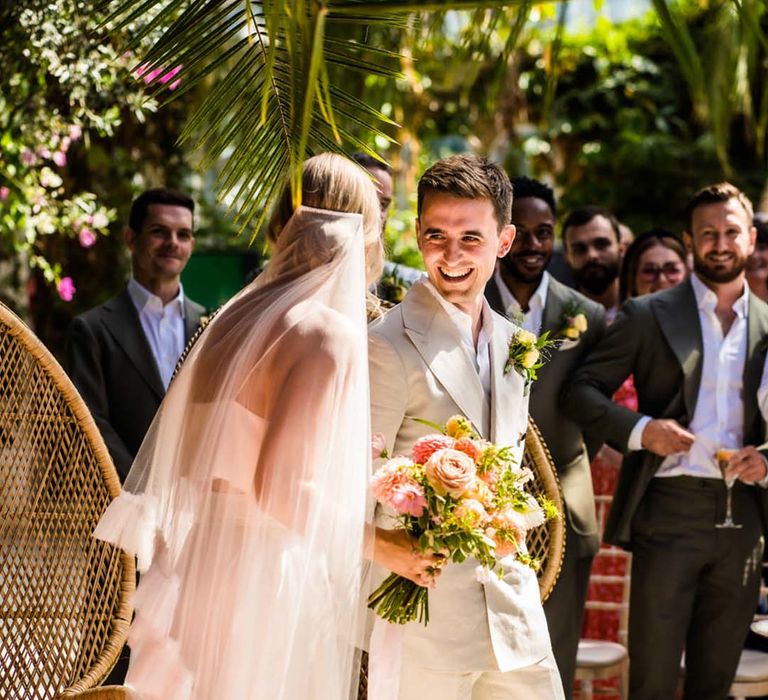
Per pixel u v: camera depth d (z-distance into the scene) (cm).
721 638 410
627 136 940
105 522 263
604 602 477
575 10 930
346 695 246
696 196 420
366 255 271
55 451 299
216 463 246
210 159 293
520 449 289
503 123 909
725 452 392
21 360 297
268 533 246
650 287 541
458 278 278
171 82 280
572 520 405
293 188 224
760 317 416
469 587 272
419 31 273
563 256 583
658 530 407
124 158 650
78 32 418
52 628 291
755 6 229
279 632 242
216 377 253
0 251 623
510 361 286
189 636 246
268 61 221
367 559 257
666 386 412
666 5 212
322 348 246
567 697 399
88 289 672
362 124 291
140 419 412
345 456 247
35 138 453
